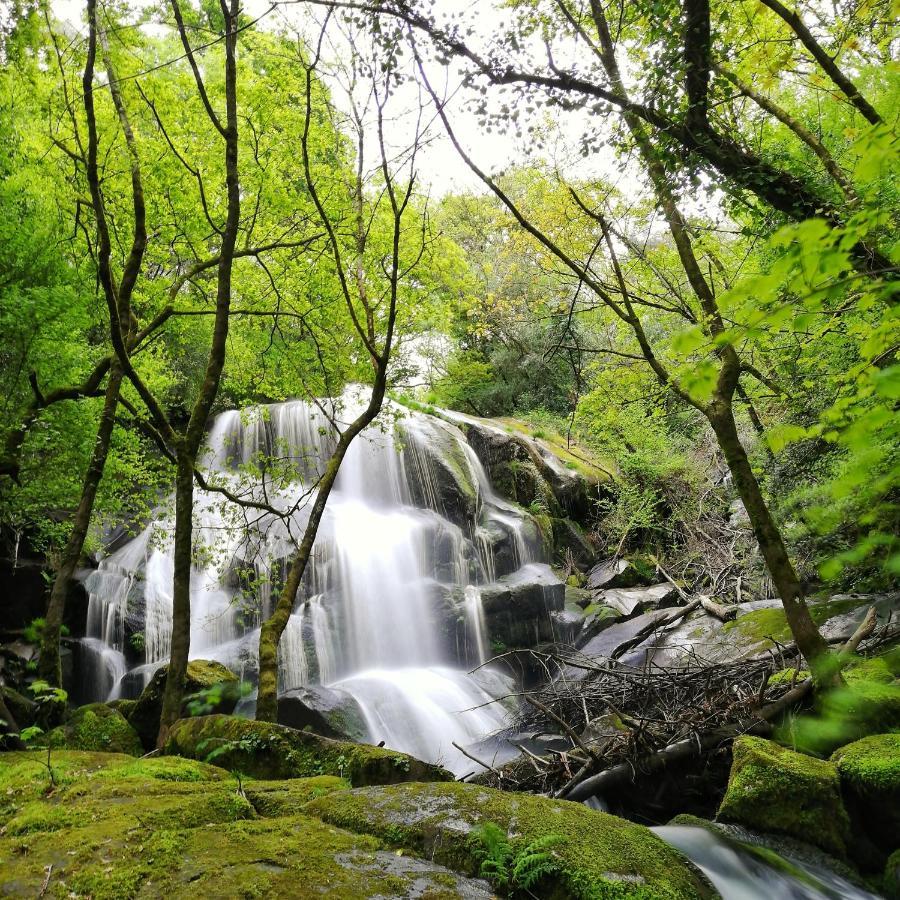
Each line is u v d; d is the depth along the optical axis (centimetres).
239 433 1597
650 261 881
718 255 912
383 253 994
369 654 1236
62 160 936
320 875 257
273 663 648
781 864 416
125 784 374
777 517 839
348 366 1044
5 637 1097
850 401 170
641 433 1711
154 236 974
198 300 1040
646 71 565
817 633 550
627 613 1416
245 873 258
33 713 663
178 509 640
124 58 720
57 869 268
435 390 2275
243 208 984
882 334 177
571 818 308
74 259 962
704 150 557
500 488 1739
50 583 1149
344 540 1338
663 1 521
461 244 2098
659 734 634
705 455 1878
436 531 1455
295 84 834
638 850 288
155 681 788
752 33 586
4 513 1010
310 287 980
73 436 1007
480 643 1314
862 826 448
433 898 242
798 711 595
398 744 960
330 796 340
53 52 762
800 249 121
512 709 1134
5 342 881
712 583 1495
